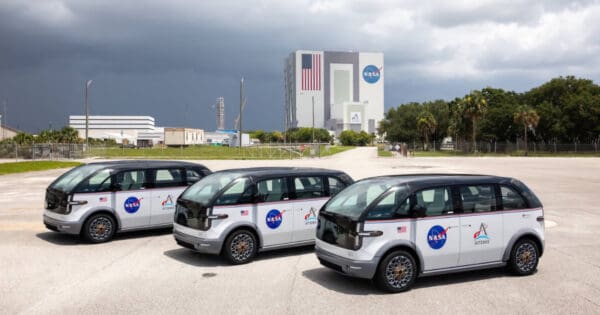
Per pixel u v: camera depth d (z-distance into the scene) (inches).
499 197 315.6
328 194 390.0
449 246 297.7
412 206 290.7
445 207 299.0
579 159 2326.5
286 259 370.9
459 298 275.9
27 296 282.2
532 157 2652.6
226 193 353.4
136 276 324.8
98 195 426.6
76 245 421.1
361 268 279.4
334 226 297.1
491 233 309.7
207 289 294.7
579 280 312.3
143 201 444.5
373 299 274.7
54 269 342.3
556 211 616.7
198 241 346.9
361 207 293.0
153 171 454.6
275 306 263.0
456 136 4111.7
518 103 3890.3
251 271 336.5
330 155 2755.9
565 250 399.9
